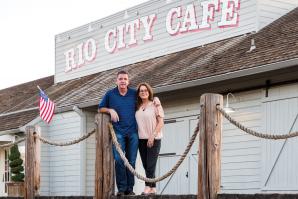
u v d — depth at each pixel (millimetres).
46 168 20109
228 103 14211
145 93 9477
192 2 17766
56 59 23953
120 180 9445
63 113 19578
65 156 19516
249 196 7121
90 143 19047
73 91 20406
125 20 20312
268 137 6844
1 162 21922
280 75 12945
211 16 17125
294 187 12398
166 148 15836
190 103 15195
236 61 13859
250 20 15945
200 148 7660
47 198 11312
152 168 9414
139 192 16547
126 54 20188
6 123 21688
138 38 19719
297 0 16625
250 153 13555
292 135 6625
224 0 16719
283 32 14305
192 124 15094
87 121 18859
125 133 9508
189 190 14930
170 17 18500
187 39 17891
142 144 9555
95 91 18719
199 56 16156
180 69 15711
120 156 9078
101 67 21359
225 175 14148
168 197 8398
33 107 21656
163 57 18531
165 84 14898
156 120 9516
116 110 9555
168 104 15875
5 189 21562
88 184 18906
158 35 18938
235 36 16375
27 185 11781
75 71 22750
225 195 7387
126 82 9523
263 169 13164
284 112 12844
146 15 19422
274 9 16141
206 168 7555
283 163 12719
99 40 21531
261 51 13664
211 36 17125
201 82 13867
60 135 19688
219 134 7617
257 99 13523
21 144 20344
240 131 13859
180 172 15266
